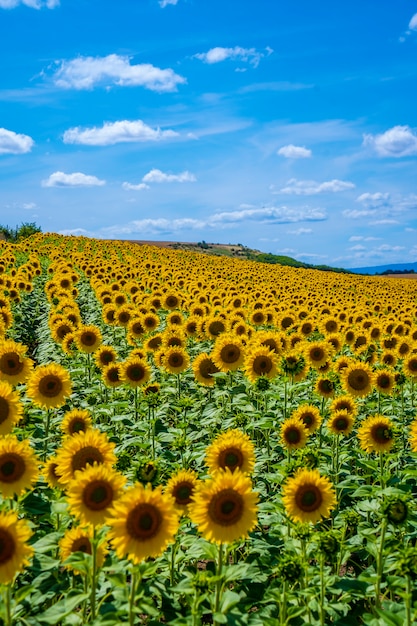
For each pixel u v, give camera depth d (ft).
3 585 14.66
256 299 92.32
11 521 13.99
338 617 18.88
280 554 21.06
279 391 39.14
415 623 15.84
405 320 76.33
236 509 16.05
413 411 41.55
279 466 25.17
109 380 39.60
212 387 41.98
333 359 55.62
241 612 18.28
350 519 23.27
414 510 24.18
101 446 18.69
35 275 113.39
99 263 138.31
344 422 29.60
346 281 197.57
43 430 30.68
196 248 472.03
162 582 19.63
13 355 30.94
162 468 22.88
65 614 15.23
